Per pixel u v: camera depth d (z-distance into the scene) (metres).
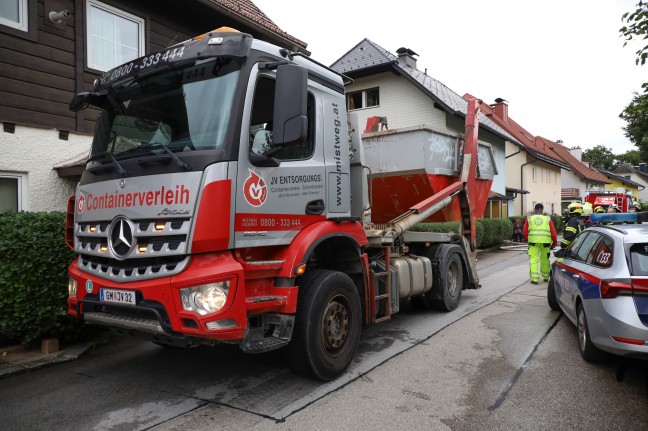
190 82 4.00
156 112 4.10
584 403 4.07
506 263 14.52
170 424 3.70
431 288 7.39
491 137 24.83
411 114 21.09
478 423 3.71
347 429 3.61
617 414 3.86
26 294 4.99
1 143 6.83
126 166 3.88
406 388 4.42
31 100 7.25
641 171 86.56
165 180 3.62
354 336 4.84
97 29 8.32
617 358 5.24
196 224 3.49
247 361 5.21
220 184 3.57
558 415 3.85
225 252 3.65
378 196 7.79
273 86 4.15
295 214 4.25
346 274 5.07
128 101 4.34
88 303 4.16
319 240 4.39
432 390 4.37
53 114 7.54
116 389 4.41
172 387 4.45
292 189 4.23
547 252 10.52
